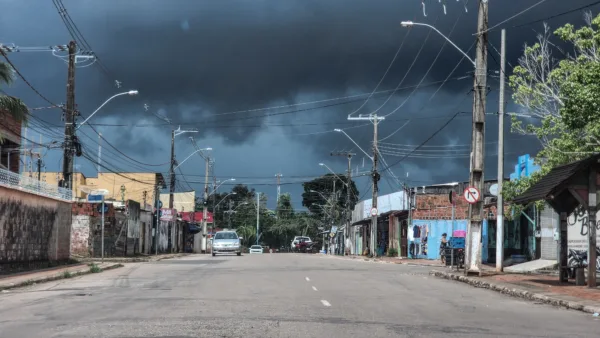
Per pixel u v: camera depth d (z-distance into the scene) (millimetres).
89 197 30516
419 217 46812
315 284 17891
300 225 105938
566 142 20531
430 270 27266
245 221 110125
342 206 97188
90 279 20500
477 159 21797
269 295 14516
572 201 18094
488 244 38562
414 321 10500
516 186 23344
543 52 21047
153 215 52656
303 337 8695
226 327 9484
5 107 22016
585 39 18938
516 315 11773
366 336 8859
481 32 21625
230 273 22844
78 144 29156
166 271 24578
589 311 12320
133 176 65375
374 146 46531
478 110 21797
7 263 22062
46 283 19094
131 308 11859
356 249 72938
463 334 9227
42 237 25875
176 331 9055
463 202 45219
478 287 18453
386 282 19125
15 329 9297
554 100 21109
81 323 9859
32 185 24469
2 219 21547
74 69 28562
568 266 17812
